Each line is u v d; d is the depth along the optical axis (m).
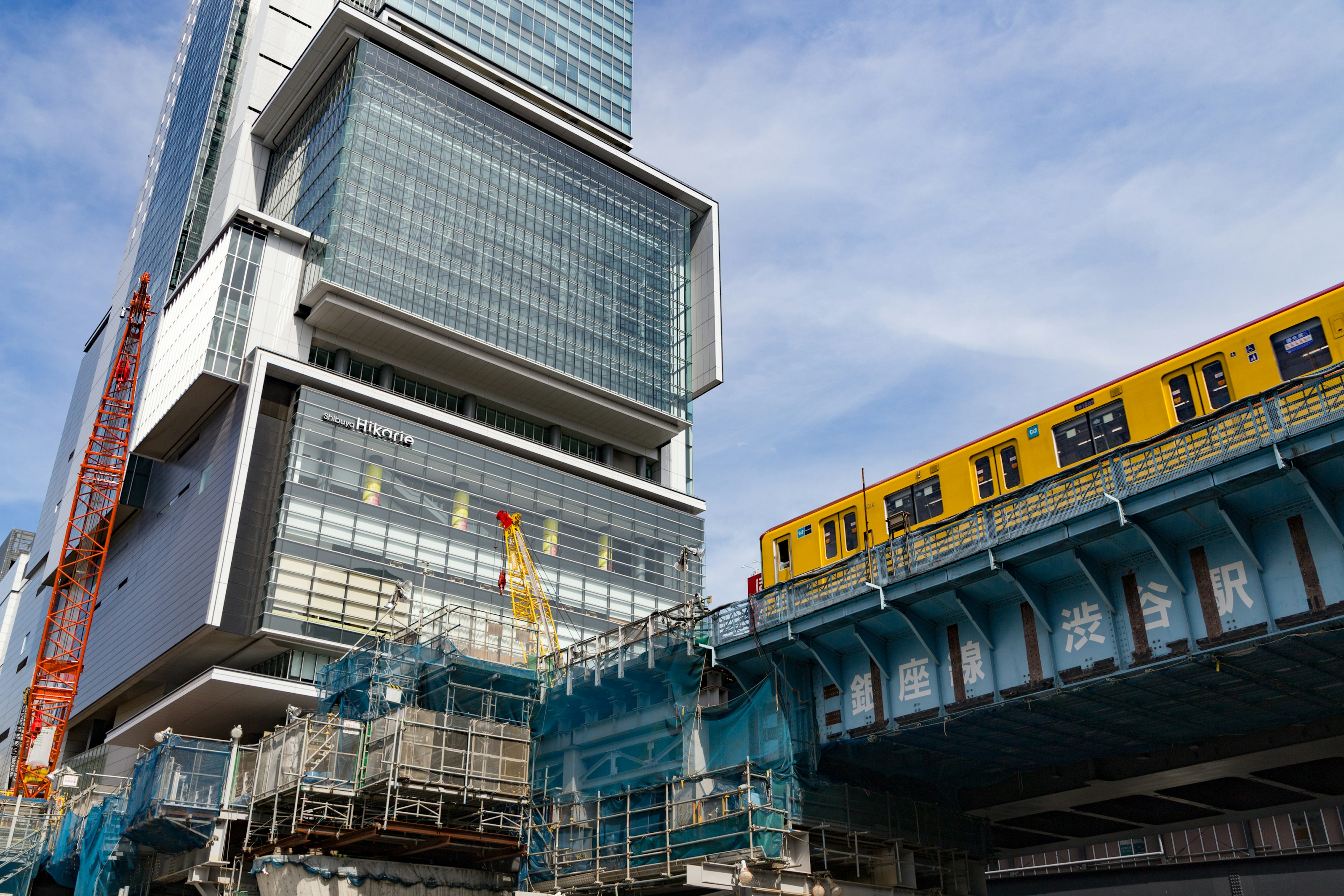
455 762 37.25
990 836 44.88
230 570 68.81
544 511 87.94
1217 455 24.95
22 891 49.06
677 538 97.81
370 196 88.19
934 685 31.45
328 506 74.00
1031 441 33.62
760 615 35.25
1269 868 71.00
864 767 36.50
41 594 109.56
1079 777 38.06
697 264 115.88
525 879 39.69
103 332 123.44
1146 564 27.33
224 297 79.62
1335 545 23.83
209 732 74.00
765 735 34.03
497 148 101.25
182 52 139.00
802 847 33.75
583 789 39.94
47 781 80.25
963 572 29.50
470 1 113.81
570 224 104.31
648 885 36.09
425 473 81.19
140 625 77.44
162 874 42.75
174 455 85.69
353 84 91.56
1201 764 35.00
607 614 87.94
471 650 44.69
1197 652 25.67
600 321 101.94
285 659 69.50
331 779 36.56
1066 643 28.55
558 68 118.94
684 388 107.31
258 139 105.12
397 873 37.47
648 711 38.19
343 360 85.81
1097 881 79.25
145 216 129.38
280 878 35.78
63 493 111.50
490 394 95.19
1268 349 28.28
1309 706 30.23
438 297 88.94
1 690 116.00
